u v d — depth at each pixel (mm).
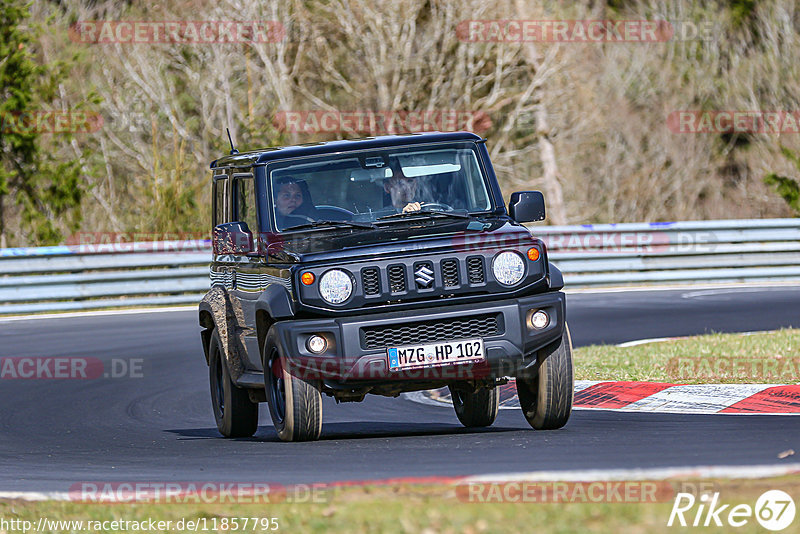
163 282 85812
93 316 80000
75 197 109312
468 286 31844
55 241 107438
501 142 132500
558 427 34250
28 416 45844
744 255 94438
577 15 149625
